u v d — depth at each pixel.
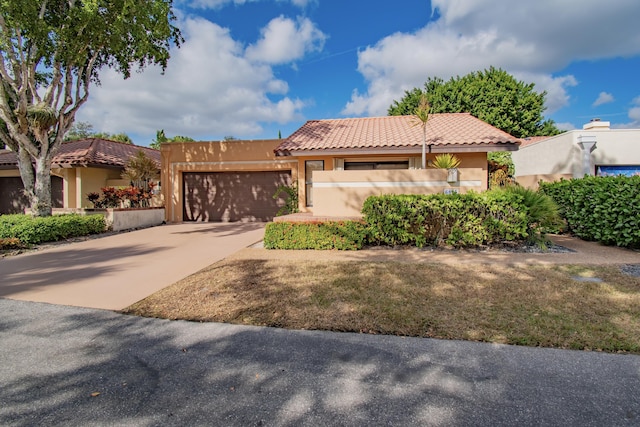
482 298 4.93
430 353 3.45
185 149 16.91
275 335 3.91
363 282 5.78
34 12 9.60
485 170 12.74
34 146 11.76
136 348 3.67
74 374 3.17
